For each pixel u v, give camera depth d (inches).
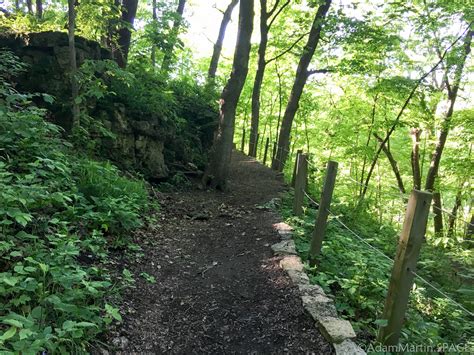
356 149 488.4
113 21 327.3
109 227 179.6
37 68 263.3
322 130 674.8
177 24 415.2
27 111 196.1
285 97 719.7
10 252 121.3
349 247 222.1
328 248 197.8
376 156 480.4
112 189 207.8
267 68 706.2
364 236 285.7
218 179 333.1
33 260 108.6
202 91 477.4
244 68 323.3
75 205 178.9
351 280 160.9
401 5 409.4
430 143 558.9
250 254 194.5
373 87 462.6
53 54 268.8
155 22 376.2
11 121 183.0
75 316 108.0
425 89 435.2
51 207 165.2
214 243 210.5
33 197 139.4
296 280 159.2
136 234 196.1
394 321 118.0
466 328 167.8
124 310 132.0
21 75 259.1
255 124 586.2
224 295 155.7
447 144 568.1
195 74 642.8
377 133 575.8
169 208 262.4
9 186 131.3
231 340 128.3
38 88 260.5
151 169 312.7
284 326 133.3
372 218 364.2
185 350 121.8
